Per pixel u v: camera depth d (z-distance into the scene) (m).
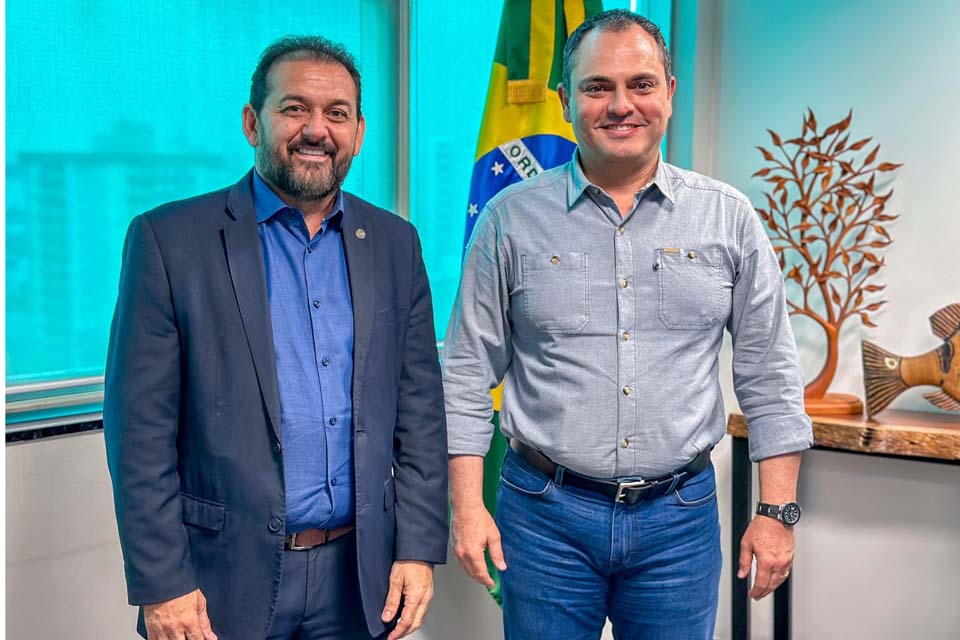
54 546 1.67
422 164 2.45
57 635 1.68
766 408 1.76
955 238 2.55
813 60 2.70
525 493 1.75
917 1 2.55
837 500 2.70
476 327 1.77
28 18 1.68
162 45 1.89
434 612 2.36
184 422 1.37
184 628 1.32
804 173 2.63
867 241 2.66
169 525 1.31
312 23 2.16
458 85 2.53
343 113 1.42
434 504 1.55
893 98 2.60
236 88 2.03
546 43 2.23
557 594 1.74
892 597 2.65
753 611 2.88
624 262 1.69
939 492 2.57
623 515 1.70
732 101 2.83
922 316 2.60
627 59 1.62
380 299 1.49
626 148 1.64
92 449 1.72
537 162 2.24
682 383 1.70
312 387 1.42
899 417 2.51
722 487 2.91
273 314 1.42
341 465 1.45
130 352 1.32
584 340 1.69
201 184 1.98
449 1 2.47
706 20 2.79
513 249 1.74
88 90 1.78
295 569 1.44
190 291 1.33
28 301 1.72
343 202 1.50
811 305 2.73
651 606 1.75
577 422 1.68
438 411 1.59
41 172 1.72
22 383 1.71
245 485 1.35
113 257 1.85
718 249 1.72
